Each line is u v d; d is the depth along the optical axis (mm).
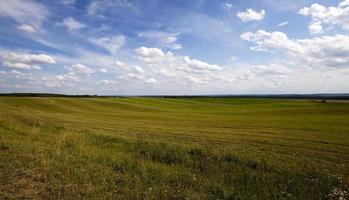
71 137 14242
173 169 9586
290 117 53531
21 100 72875
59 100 81688
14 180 6914
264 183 8250
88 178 7516
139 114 60438
